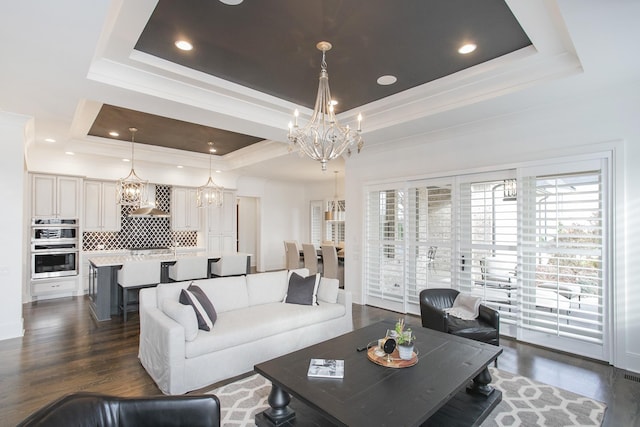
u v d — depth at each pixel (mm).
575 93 3408
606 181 3395
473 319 3520
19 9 2047
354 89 3883
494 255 4238
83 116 4562
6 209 4113
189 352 2762
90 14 2119
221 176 8734
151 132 5734
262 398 2713
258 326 3258
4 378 3031
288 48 3008
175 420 1588
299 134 2889
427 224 5000
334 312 3998
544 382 2975
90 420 1448
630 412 2514
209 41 2900
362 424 1651
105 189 7000
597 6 2057
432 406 1817
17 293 4152
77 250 6492
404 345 2383
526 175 3951
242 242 10938
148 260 5152
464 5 2389
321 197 10586
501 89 3469
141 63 3172
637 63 2791
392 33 2756
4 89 3328
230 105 4102
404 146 5293
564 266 3641
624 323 3262
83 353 3617
